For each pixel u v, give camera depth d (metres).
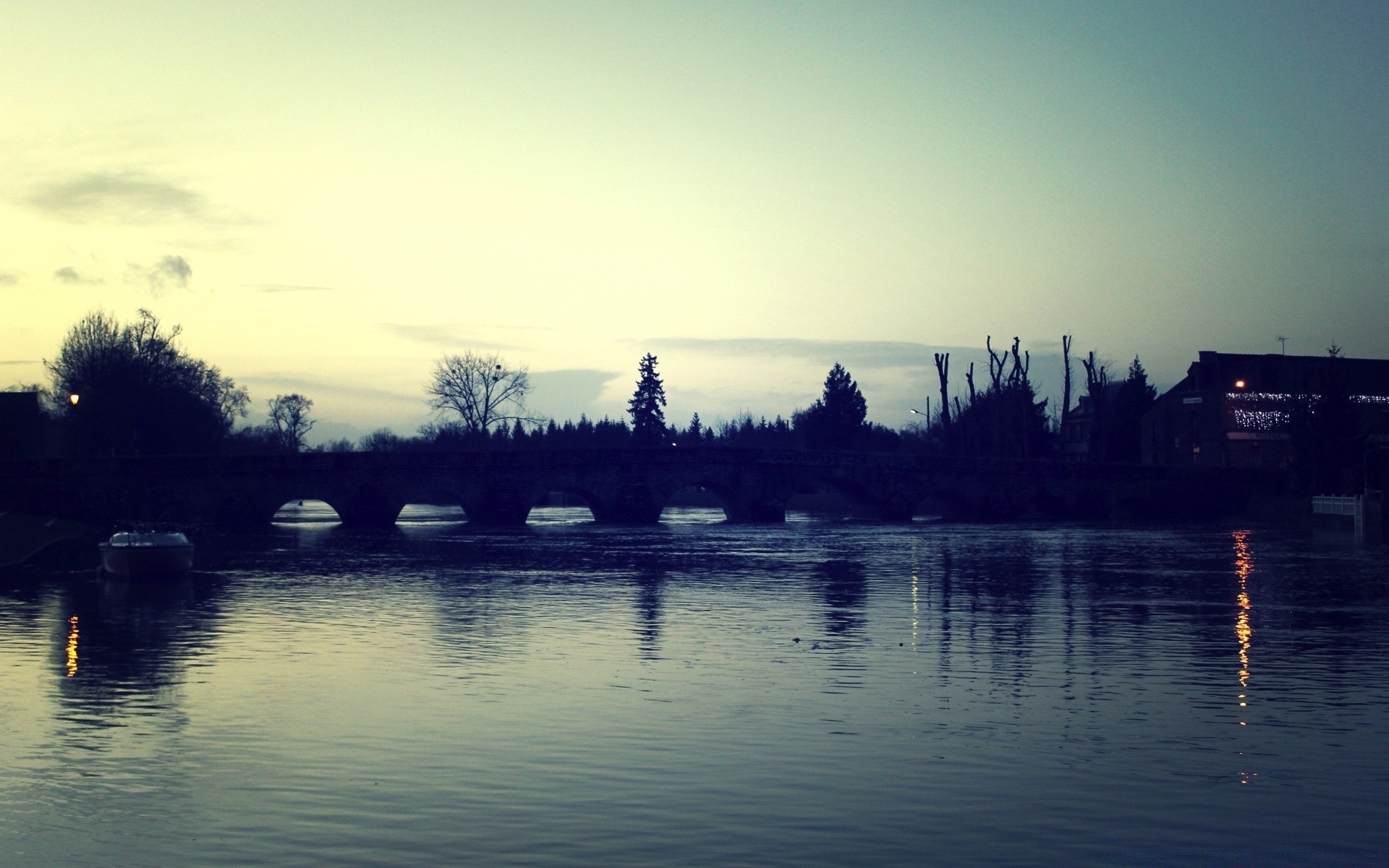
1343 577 54.84
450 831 17.56
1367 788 19.62
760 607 42.91
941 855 16.62
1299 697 26.56
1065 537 89.38
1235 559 66.06
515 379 158.12
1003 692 27.08
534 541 82.44
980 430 158.12
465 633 36.31
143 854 16.75
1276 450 152.12
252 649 33.34
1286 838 17.27
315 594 47.62
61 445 120.62
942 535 91.25
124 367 119.56
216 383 159.25
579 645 33.81
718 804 18.75
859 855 16.61
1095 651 32.78
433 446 166.75
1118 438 169.38
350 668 30.14
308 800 19.03
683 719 24.28
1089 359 157.38
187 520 90.69
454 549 74.00
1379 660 31.30
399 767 20.81
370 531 94.50
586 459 105.69
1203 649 33.19
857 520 119.94
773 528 102.12
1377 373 158.88
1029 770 20.61
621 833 17.50
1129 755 21.52
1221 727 23.66
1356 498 92.31
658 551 72.19
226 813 18.42
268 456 93.38
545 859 16.47
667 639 35.00
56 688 27.72
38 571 60.53
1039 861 16.39
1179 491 127.69
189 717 24.61
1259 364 157.38
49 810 18.59
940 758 21.34
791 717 24.48
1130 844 17.05
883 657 31.73
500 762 21.09
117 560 54.72
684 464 109.12
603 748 22.02
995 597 46.00
